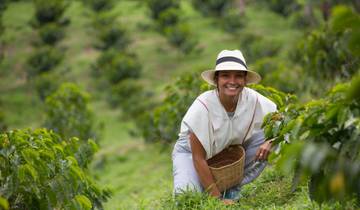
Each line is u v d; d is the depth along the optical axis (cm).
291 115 364
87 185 438
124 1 4022
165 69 2872
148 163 1436
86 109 1270
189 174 462
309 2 2691
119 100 2381
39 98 2653
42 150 385
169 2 3519
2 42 3331
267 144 427
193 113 441
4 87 2892
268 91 527
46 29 3228
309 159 251
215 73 441
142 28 3462
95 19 3456
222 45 3094
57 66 3034
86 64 3038
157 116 1058
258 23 3441
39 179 376
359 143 292
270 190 468
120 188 1187
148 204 576
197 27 3412
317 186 297
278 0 3522
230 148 464
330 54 798
